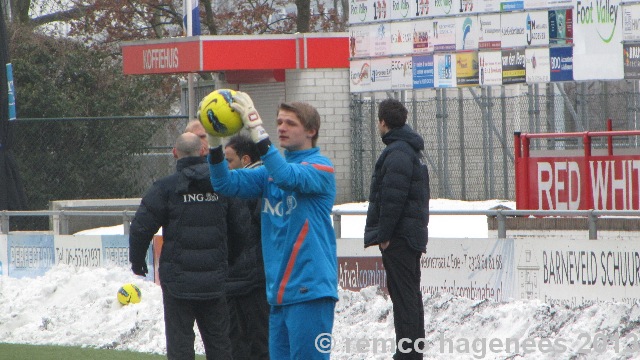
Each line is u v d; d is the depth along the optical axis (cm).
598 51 6378
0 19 6569
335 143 7738
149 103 10450
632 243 2817
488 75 6919
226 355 2397
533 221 3622
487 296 3162
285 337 1873
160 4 11212
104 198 7875
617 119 6838
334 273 1834
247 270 2522
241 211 2436
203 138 2620
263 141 1739
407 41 7344
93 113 9600
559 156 3916
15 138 7419
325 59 7719
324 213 1819
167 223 2362
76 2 11225
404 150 2519
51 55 9738
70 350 3281
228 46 7556
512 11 6775
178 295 2333
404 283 2539
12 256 4672
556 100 6831
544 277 3023
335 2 12500
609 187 3759
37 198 7719
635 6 6188
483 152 7100
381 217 2505
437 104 7306
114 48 11312
